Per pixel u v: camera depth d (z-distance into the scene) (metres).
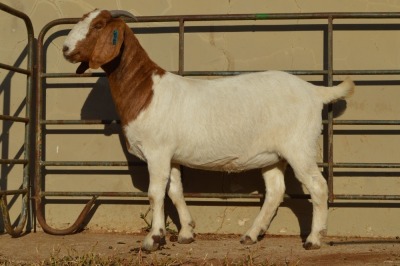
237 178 6.49
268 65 6.51
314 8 6.50
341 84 5.77
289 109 5.59
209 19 6.29
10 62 6.82
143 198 6.56
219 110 5.61
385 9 6.44
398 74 6.14
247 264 4.89
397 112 6.34
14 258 5.23
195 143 5.59
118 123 6.44
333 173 6.36
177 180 5.96
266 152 5.68
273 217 6.40
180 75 6.36
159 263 4.90
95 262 4.88
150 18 6.35
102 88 6.70
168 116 5.52
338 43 6.45
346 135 6.38
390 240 6.13
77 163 6.43
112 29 5.48
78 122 6.44
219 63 6.55
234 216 6.45
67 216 6.66
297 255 5.29
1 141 6.79
